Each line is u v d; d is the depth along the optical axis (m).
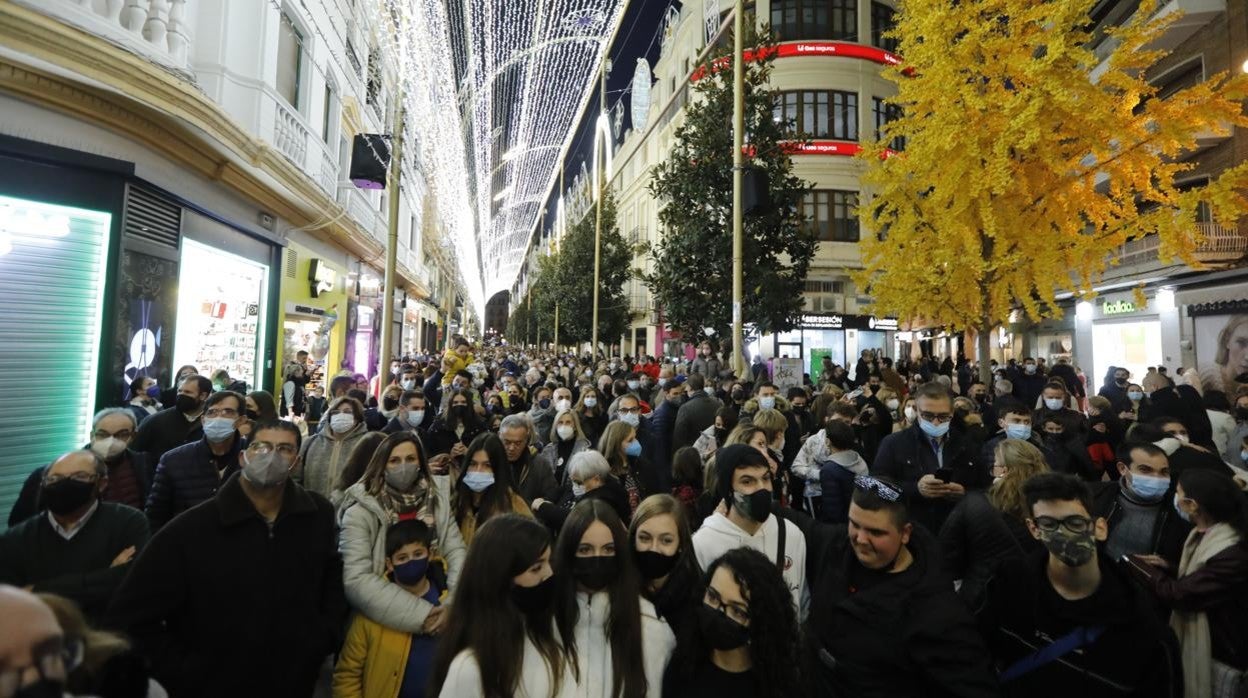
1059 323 21.17
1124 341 17.81
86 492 2.60
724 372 10.59
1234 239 14.06
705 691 1.94
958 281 8.44
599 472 3.82
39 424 5.88
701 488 4.31
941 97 7.98
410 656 2.71
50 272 5.99
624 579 2.09
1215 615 2.56
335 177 12.91
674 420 7.47
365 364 18.28
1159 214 7.64
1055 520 2.18
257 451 2.53
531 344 60.03
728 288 13.40
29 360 5.82
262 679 2.44
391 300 8.96
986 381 8.32
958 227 8.05
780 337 25.52
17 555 2.58
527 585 1.93
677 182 14.02
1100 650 2.15
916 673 2.08
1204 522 2.75
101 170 6.27
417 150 12.52
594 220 33.34
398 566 2.74
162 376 7.41
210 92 8.05
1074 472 5.28
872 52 25.33
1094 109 7.29
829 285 25.59
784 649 1.90
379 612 2.71
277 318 11.07
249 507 2.56
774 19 26.00
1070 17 7.20
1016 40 7.65
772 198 13.09
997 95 7.66
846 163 24.84
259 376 10.58
